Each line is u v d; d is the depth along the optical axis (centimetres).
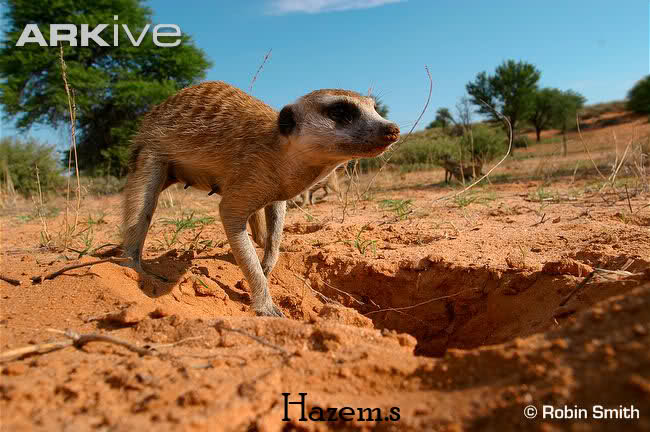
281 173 31
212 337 21
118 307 26
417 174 144
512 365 16
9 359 19
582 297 26
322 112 30
